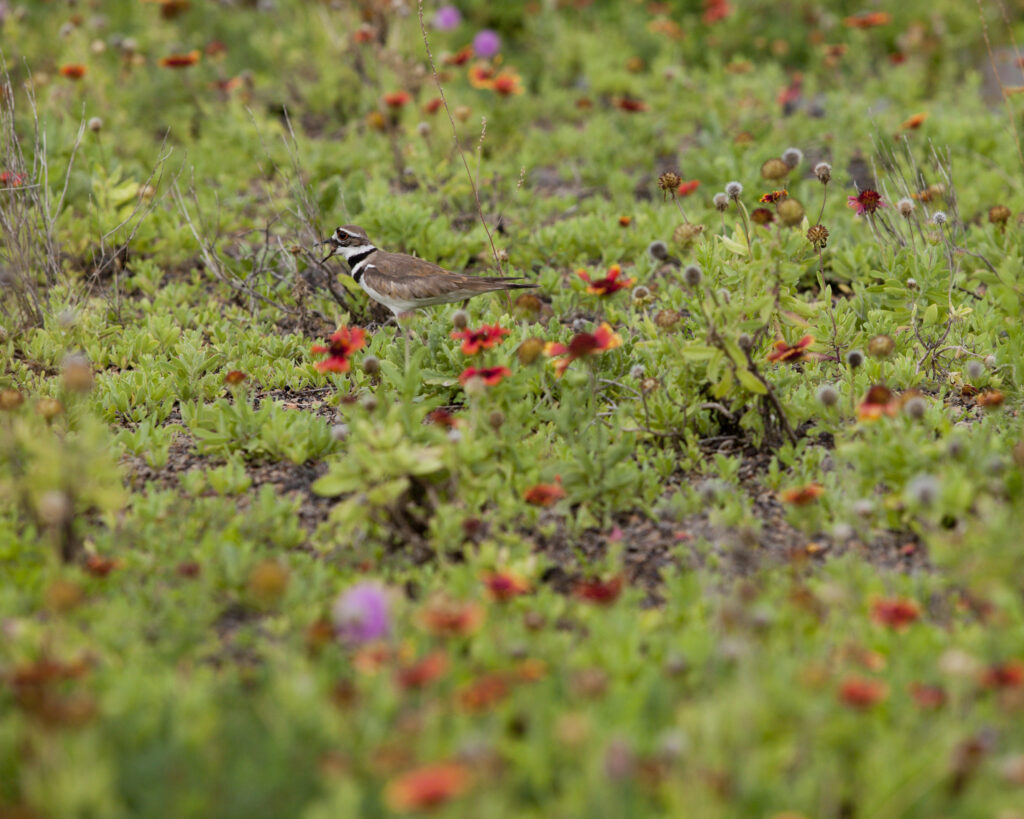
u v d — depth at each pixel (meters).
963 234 14.82
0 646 7.49
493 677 6.64
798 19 27.11
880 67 24.64
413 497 9.48
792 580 8.59
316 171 18.34
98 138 17.31
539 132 20.59
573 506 9.98
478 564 8.59
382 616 7.29
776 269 10.55
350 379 12.23
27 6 24.94
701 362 10.66
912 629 7.79
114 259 14.65
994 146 19.02
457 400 11.65
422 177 18.33
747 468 10.55
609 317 13.75
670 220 16.14
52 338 13.13
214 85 21.94
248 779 6.21
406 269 12.65
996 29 26.14
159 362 12.65
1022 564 7.74
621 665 7.41
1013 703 6.45
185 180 18.23
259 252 15.74
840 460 9.85
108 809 5.93
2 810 6.09
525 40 26.67
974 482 8.91
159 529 9.15
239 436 10.74
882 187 15.28
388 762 6.13
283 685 6.82
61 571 8.28
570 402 10.40
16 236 13.65
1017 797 6.12
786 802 6.20
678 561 9.22
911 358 12.05
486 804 5.91
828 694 6.90
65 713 6.23
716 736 6.39
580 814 6.02
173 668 7.53
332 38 22.02
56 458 8.49
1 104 14.80
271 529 9.38
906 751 6.59
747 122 20.30
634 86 23.42
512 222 17.16
